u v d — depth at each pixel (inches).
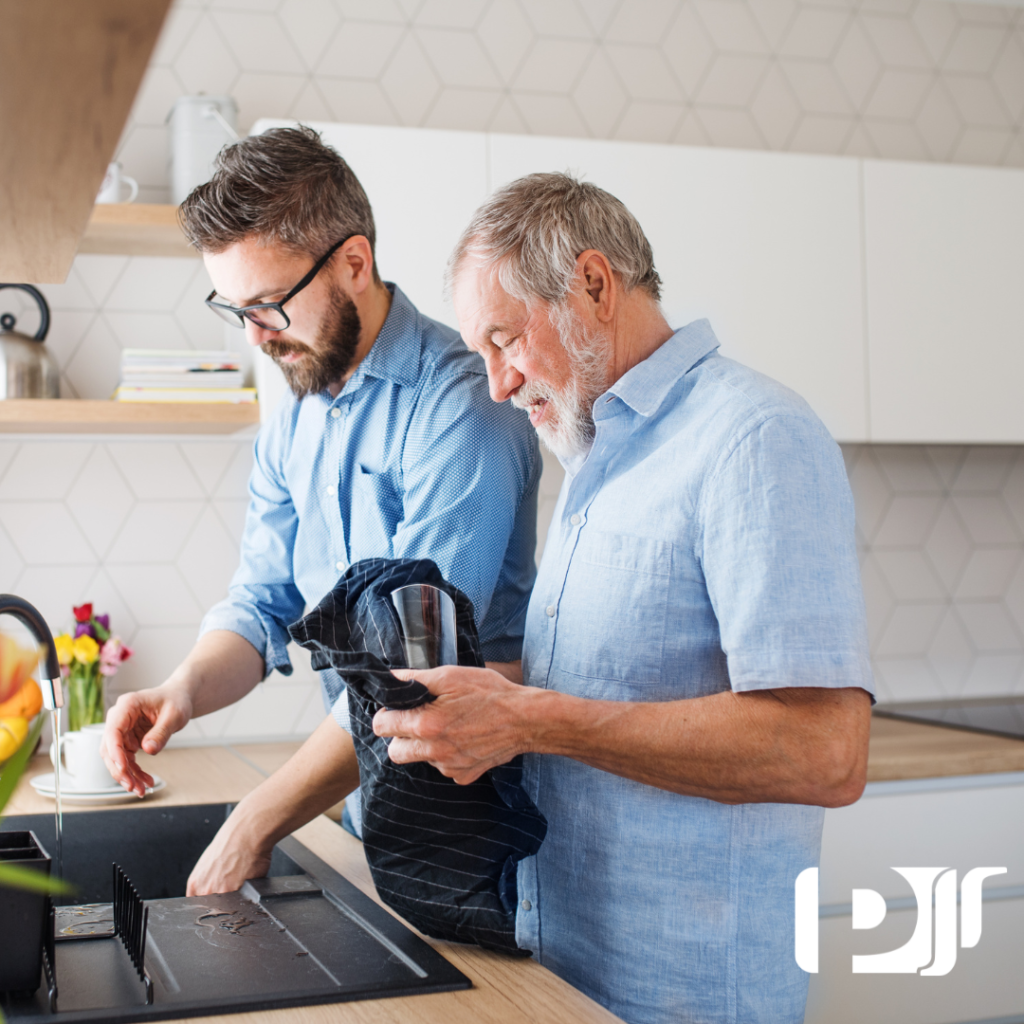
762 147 98.9
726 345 84.3
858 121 101.1
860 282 87.1
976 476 103.3
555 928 41.0
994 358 90.2
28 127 20.2
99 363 85.5
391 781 34.5
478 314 40.9
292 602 57.8
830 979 73.2
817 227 86.4
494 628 49.8
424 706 32.7
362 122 90.5
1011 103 105.0
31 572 83.7
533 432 49.6
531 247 39.9
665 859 38.3
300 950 32.4
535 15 94.3
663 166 83.6
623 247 41.4
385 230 78.9
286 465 55.1
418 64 91.7
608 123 95.7
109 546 85.1
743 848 38.1
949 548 102.3
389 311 50.6
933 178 89.2
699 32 97.8
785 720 34.3
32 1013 26.8
